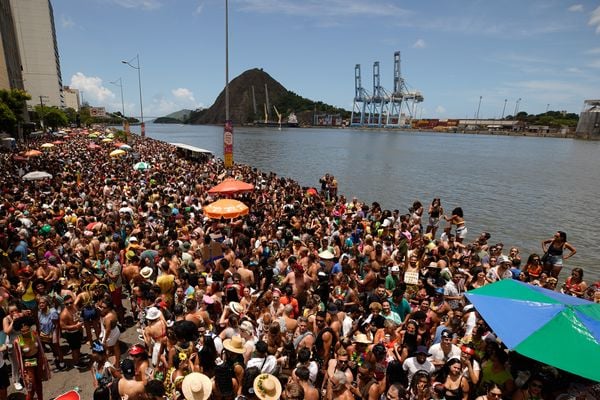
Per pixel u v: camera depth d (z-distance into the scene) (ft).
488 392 17.29
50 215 44.86
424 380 17.53
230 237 41.19
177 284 28.12
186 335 19.15
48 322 23.58
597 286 30.19
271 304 25.25
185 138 447.01
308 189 74.43
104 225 38.70
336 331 21.18
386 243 38.24
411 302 27.86
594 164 201.05
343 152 256.73
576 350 17.47
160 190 62.69
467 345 21.76
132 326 29.63
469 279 30.27
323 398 19.12
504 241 66.18
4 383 20.08
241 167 111.75
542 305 19.81
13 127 153.58
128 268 30.91
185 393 16.58
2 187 62.18
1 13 235.61
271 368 19.26
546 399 19.44
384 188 117.91
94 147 146.30
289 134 595.88
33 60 528.63
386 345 21.47
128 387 17.08
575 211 88.74
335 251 35.17
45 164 92.48
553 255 36.73
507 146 374.43
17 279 27.07
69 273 28.07
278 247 37.58
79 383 22.66
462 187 121.08
